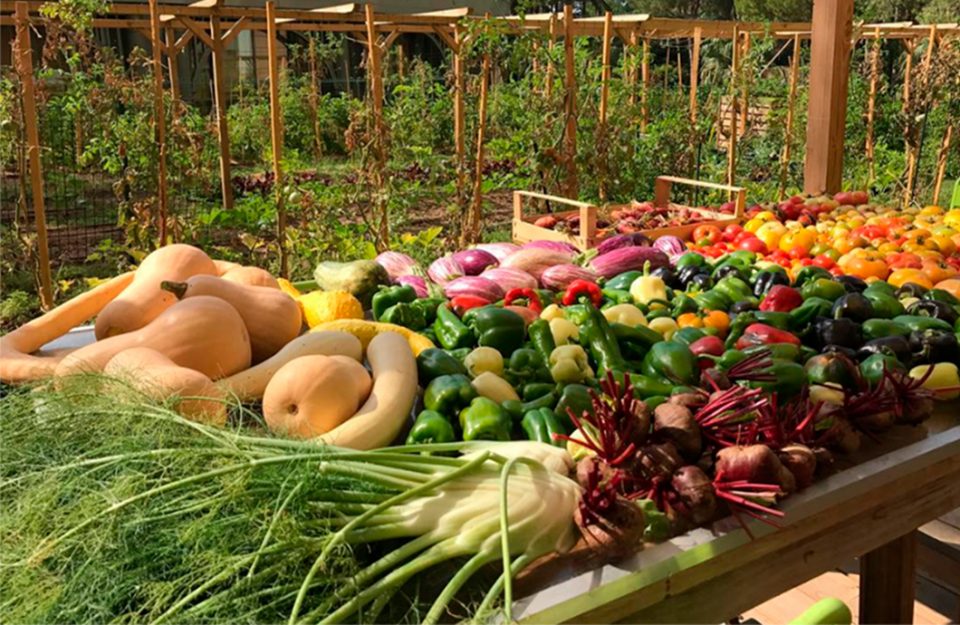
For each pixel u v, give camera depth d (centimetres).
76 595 124
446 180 823
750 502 155
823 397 201
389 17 630
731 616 162
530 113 678
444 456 180
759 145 1002
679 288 307
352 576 136
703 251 378
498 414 189
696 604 156
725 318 255
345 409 182
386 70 833
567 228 436
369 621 134
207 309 202
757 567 164
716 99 973
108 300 250
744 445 163
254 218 658
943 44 929
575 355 215
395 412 187
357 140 633
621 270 330
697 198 852
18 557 129
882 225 409
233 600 127
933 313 265
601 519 148
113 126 591
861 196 457
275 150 584
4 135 569
